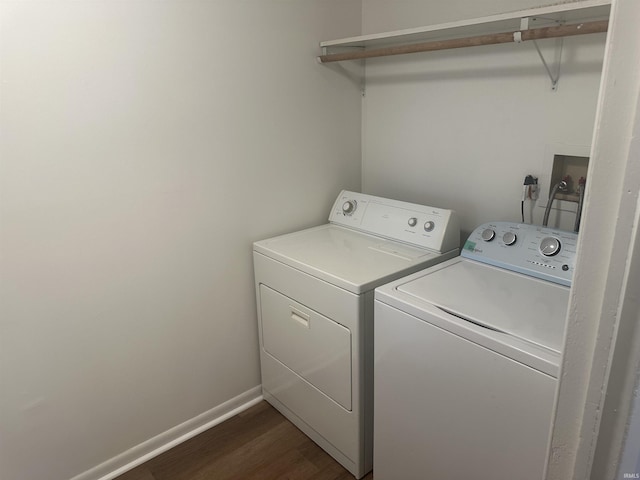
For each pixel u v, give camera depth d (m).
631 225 0.46
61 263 1.61
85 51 1.52
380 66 2.28
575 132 1.66
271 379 2.20
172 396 2.01
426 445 1.47
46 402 1.68
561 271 1.52
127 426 1.90
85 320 1.70
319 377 1.88
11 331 1.56
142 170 1.71
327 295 1.71
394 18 2.15
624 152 0.46
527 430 1.17
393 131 2.30
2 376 1.57
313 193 2.30
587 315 0.52
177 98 1.75
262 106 2.00
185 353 2.00
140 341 1.86
